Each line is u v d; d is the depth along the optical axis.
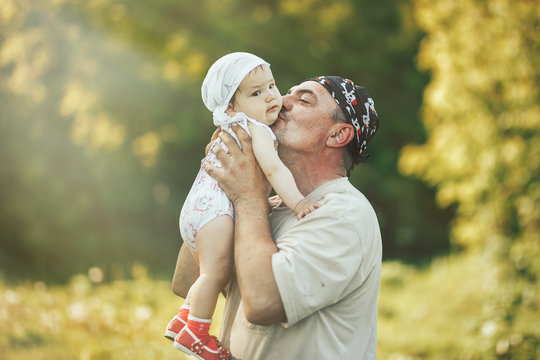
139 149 13.23
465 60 8.02
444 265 9.50
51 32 13.02
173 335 2.19
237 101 2.26
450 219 14.98
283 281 1.94
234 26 13.95
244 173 2.17
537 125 7.60
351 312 2.10
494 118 8.00
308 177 2.27
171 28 13.71
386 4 14.84
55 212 13.09
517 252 7.68
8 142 13.30
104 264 12.84
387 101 14.97
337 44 14.62
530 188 7.71
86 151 13.05
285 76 14.34
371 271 2.12
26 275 10.91
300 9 14.44
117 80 13.09
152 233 13.76
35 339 5.24
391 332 6.43
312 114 2.27
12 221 13.24
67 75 13.05
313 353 2.03
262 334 2.07
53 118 13.26
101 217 13.38
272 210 2.35
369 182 14.82
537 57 7.46
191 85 13.30
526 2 7.38
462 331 6.33
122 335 5.36
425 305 7.48
